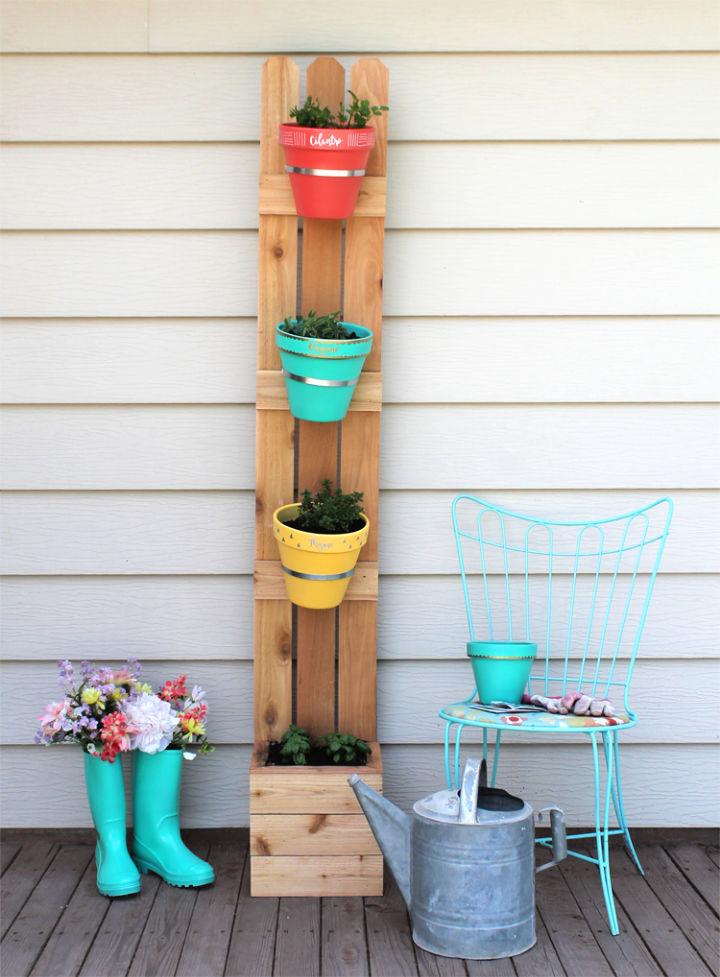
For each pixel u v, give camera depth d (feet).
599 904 9.93
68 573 10.84
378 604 10.89
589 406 10.75
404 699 10.98
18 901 9.86
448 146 10.43
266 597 10.41
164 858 10.17
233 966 8.84
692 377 10.73
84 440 10.71
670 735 11.06
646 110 10.43
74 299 10.57
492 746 11.04
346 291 10.16
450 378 10.68
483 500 10.83
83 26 10.28
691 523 10.89
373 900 9.91
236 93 10.36
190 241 10.52
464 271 10.57
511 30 10.32
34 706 10.96
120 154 10.43
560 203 10.52
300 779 9.82
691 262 10.60
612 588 10.65
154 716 10.02
